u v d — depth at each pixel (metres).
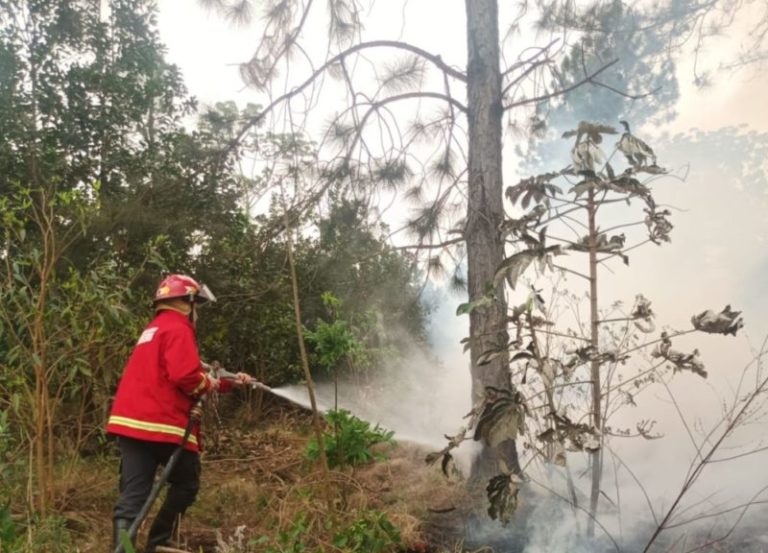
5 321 4.43
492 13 5.69
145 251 5.97
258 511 4.54
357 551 3.73
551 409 3.59
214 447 6.47
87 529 4.10
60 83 6.77
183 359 3.59
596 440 3.52
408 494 4.94
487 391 3.63
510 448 5.02
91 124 6.67
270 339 7.69
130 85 6.90
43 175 6.21
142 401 3.58
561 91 5.65
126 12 7.43
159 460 3.72
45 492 4.24
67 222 5.67
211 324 6.98
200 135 6.79
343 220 6.77
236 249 6.84
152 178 6.38
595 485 3.82
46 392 4.12
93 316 4.46
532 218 3.84
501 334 5.00
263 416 7.91
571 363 3.67
